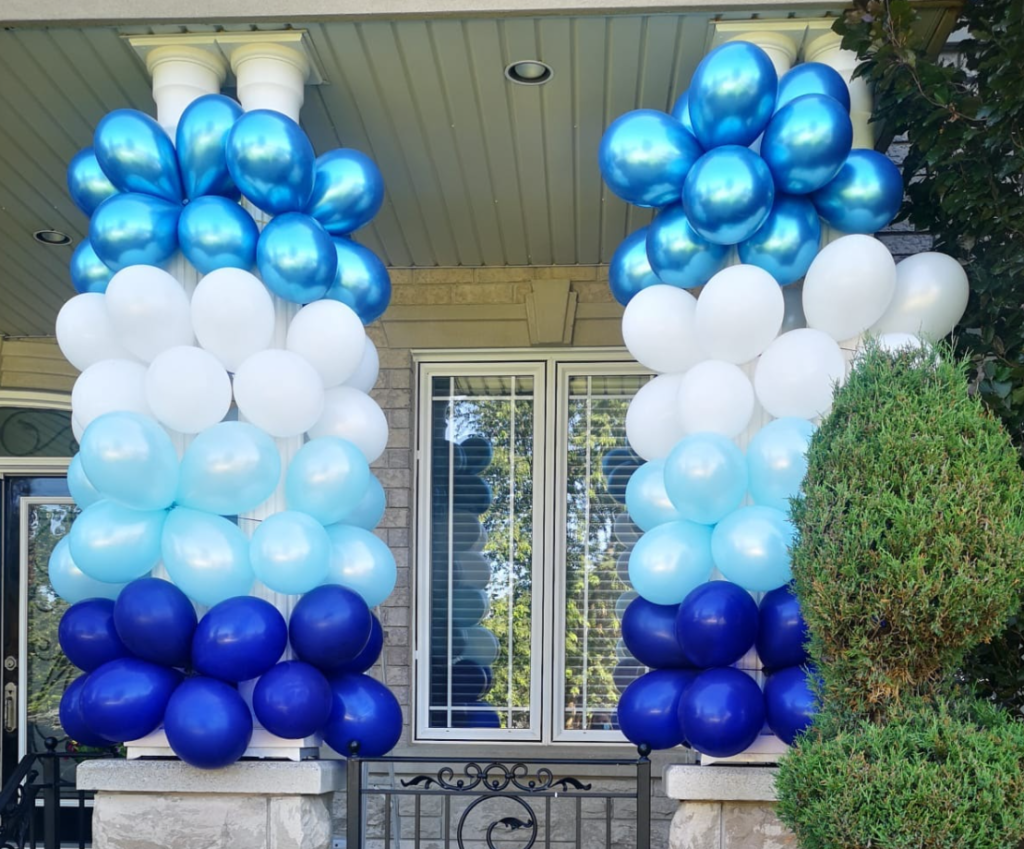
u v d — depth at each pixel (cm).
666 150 313
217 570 310
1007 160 328
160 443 307
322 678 317
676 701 318
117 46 346
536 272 539
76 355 344
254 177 316
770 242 318
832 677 262
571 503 544
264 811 327
